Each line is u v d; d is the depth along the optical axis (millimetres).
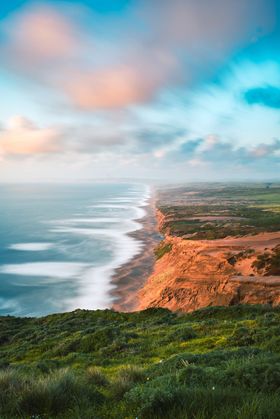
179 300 51031
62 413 6254
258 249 53938
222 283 47531
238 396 5906
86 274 75938
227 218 134500
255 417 4918
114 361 17094
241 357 10750
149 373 10195
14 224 165000
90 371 9578
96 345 21797
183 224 125188
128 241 117500
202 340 18594
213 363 10500
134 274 75125
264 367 7480
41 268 82125
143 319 33656
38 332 31266
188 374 7934
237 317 28328
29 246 111562
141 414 5633
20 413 6168
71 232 140000
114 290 64500
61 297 61188
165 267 72812
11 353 24953
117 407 6332
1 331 34875
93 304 57594
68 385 7145
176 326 24844
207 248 59375
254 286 44000
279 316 22844
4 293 63562
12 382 7297
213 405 5527
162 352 17688
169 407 5688
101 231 141375
